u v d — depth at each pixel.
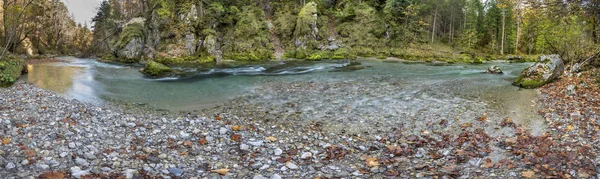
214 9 35.31
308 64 27.73
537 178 4.93
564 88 12.77
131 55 30.73
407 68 25.09
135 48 31.14
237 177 5.26
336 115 10.19
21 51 38.78
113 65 26.94
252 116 10.07
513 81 16.98
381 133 8.34
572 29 18.77
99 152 6.00
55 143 6.14
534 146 6.68
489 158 6.13
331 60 32.59
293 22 39.53
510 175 5.11
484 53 48.81
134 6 53.41
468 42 51.88
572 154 5.99
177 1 34.62
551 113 9.53
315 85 16.12
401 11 45.22
